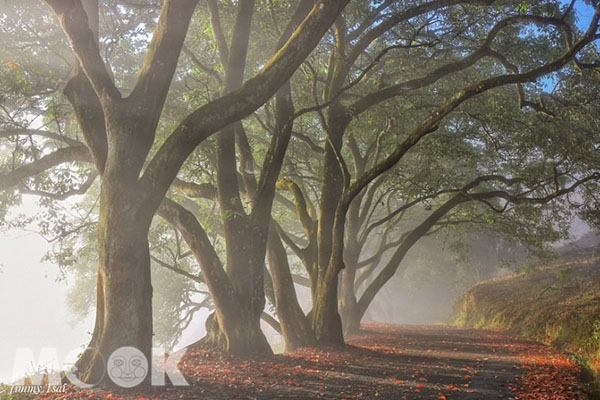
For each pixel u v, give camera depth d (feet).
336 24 61.72
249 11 52.11
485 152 86.58
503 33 66.95
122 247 32.68
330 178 63.31
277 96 52.90
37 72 53.11
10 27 53.62
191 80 69.00
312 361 47.11
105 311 32.96
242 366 42.60
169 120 63.46
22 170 49.57
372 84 67.62
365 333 92.53
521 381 36.78
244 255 50.14
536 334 76.43
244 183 58.08
